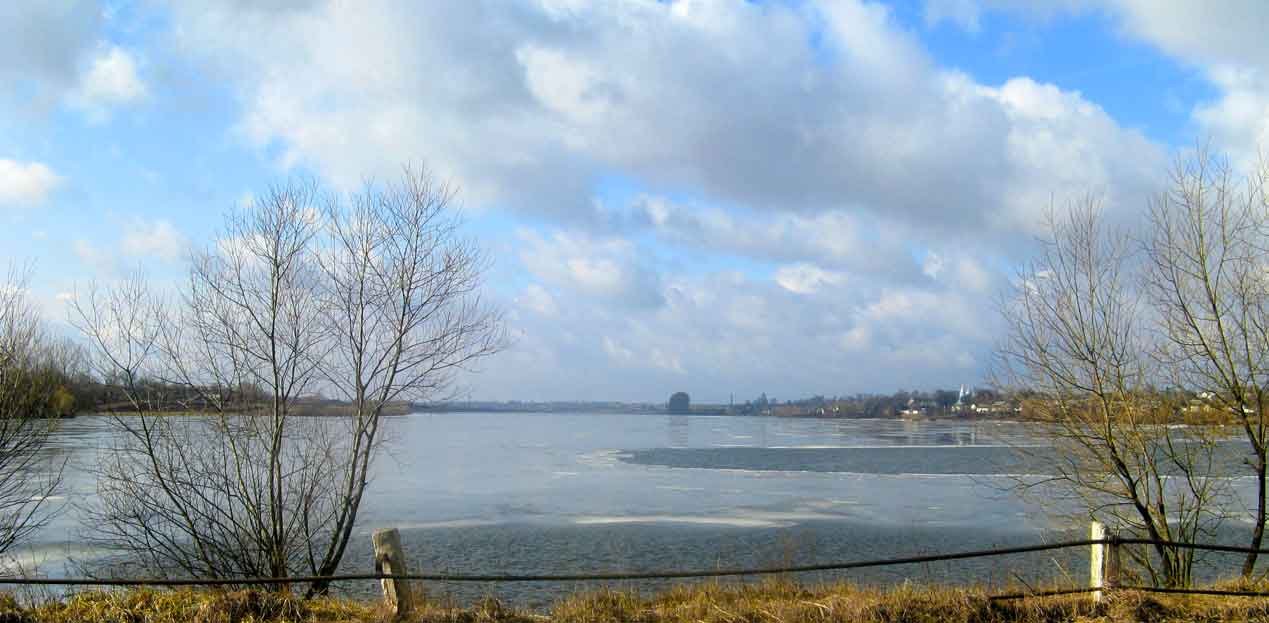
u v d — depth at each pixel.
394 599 8.64
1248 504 18.41
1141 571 14.22
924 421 145.00
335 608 9.13
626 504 32.66
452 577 8.54
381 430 15.77
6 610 8.75
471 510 30.89
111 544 17.42
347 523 14.14
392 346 13.82
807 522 28.28
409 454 60.12
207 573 12.87
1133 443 13.66
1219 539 19.22
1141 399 13.70
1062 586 10.74
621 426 134.38
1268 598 9.31
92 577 14.41
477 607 9.12
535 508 31.47
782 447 69.56
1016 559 18.66
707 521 28.47
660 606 9.77
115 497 14.90
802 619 8.72
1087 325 14.02
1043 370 14.41
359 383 13.65
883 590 10.46
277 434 13.07
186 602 9.01
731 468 48.50
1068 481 14.59
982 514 30.00
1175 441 13.55
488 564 21.48
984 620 8.77
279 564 12.62
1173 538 13.83
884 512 30.55
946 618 8.70
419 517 29.22
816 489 37.66
